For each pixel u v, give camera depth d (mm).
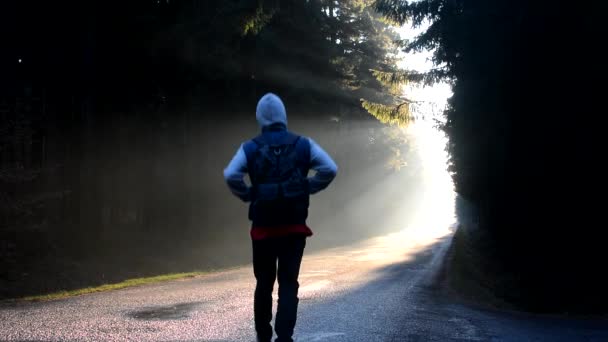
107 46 19828
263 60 26250
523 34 13352
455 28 16125
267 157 4172
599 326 9445
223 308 8789
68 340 6230
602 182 13133
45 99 18125
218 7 19109
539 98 13547
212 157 25953
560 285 13086
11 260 13812
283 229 4176
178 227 24797
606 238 13484
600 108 12742
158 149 23328
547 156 13805
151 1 20016
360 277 16109
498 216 17938
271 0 19531
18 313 8102
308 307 9328
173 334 6656
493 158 16641
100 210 19406
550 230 14422
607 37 12211
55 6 18203
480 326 8461
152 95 21688
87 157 18797
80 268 15867
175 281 14438
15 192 14375
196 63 20578
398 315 8891
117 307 8844
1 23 17172
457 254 24328
